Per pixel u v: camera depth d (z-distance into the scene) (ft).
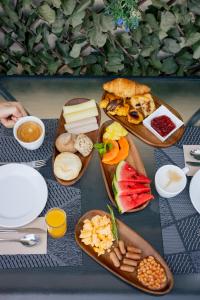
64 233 4.01
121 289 3.79
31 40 5.91
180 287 3.80
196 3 5.23
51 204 4.21
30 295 3.75
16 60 6.33
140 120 4.68
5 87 4.96
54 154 4.41
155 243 4.04
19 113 4.65
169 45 5.79
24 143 4.35
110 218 4.09
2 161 4.44
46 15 5.42
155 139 4.63
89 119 4.63
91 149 4.42
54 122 4.71
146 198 4.14
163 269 3.85
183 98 5.00
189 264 3.93
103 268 3.88
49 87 4.99
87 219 4.06
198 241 4.06
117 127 4.52
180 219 4.17
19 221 4.05
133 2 4.81
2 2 5.43
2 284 3.78
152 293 3.73
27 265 3.86
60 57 6.18
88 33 5.63
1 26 5.85
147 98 4.77
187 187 4.35
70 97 4.92
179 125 4.70
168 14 5.33
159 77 5.12
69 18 5.41
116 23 5.30
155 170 4.46
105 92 4.93
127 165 4.30
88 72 6.39
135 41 5.79
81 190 4.30
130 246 3.96
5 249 3.92
